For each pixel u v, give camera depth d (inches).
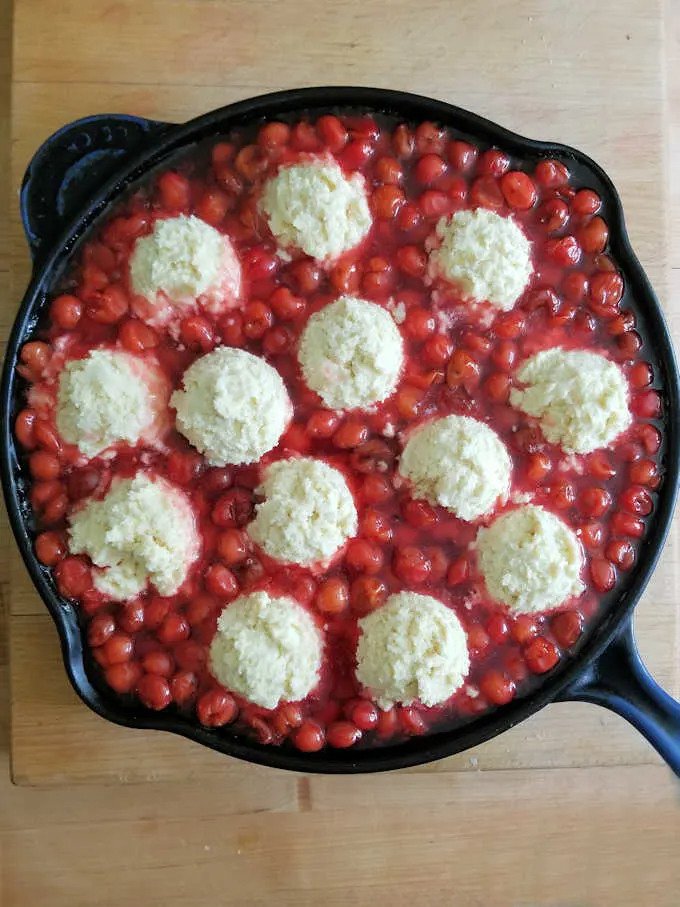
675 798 17.6
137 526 13.4
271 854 17.0
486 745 16.4
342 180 14.0
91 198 13.6
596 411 13.9
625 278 14.4
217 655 13.6
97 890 16.8
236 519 14.1
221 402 13.3
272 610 13.6
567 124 16.2
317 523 13.6
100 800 16.9
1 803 16.9
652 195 16.3
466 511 13.9
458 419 14.1
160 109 15.8
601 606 14.3
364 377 13.8
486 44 16.1
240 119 13.9
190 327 13.9
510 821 17.3
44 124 15.7
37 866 16.8
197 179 14.2
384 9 16.0
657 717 13.6
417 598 13.9
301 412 14.5
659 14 16.4
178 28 15.8
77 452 13.9
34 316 13.8
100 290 13.9
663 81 16.3
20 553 14.4
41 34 15.7
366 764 13.3
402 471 14.3
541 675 14.1
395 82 16.1
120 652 13.6
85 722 15.9
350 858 17.1
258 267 14.2
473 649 14.1
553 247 14.2
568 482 14.4
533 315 14.5
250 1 15.9
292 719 13.6
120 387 13.6
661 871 17.5
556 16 16.2
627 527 14.1
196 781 16.7
